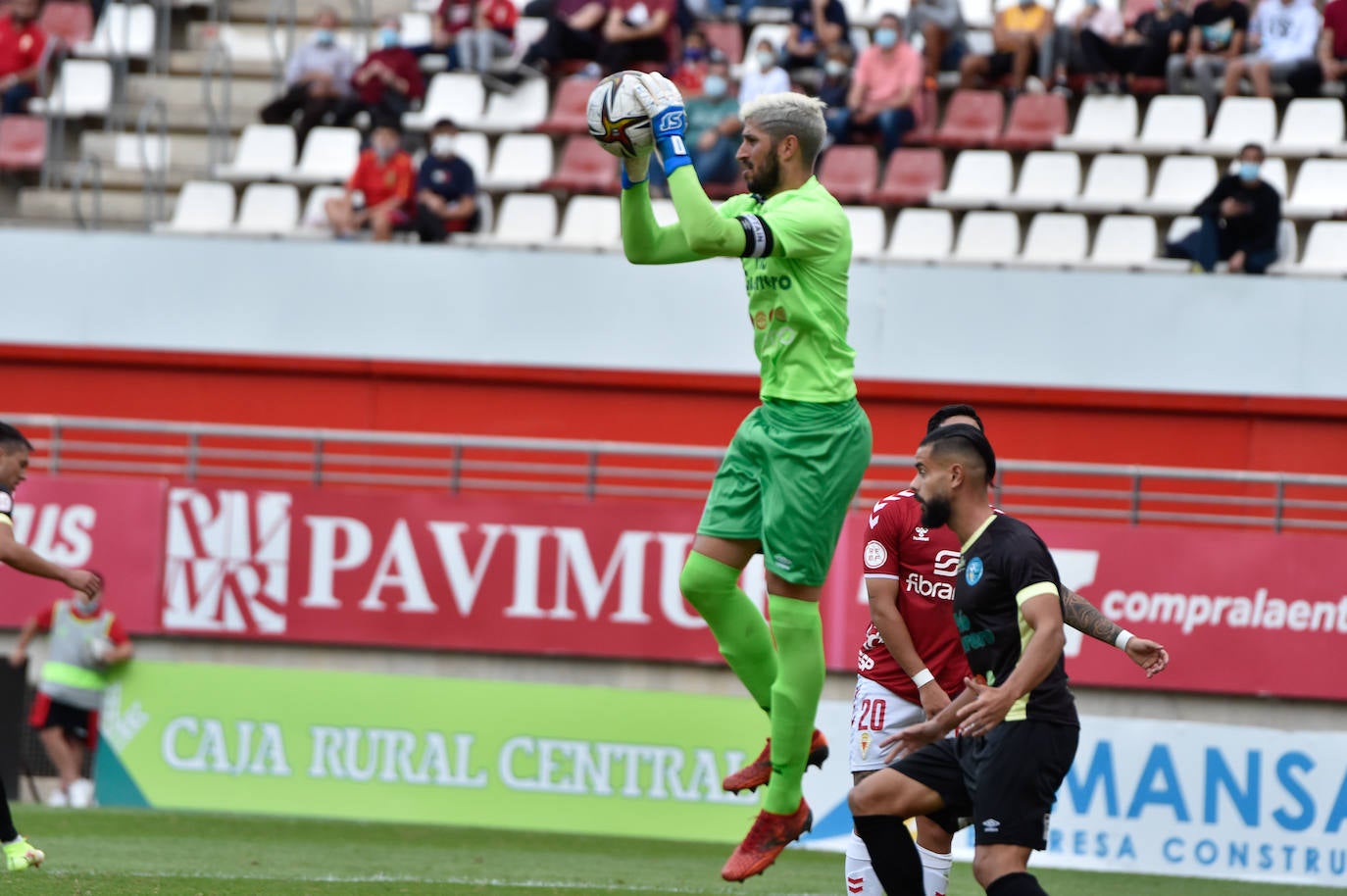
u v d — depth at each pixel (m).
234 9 59.09
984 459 16.86
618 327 42.72
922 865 18.25
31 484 35.53
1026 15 51.59
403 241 45.81
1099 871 30.80
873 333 41.78
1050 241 45.91
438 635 34.53
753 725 32.88
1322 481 32.69
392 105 51.38
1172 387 40.75
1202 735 30.81
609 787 33.22
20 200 53.06
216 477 42.97
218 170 51.03
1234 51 49.59
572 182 49.12
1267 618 32.25
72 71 54.59
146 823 32.06
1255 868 30.47
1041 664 15.78
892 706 20.67
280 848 29.59
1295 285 40.44
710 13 55.03
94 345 44.06
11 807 33.69
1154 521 39.44
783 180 18.39
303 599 34.84
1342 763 30.42
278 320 43.75
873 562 20.02
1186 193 47.34
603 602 34.19
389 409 43.44
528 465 35.56
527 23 56.19
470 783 33.59
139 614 35.16
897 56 49.50
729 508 19.11
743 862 19.31
